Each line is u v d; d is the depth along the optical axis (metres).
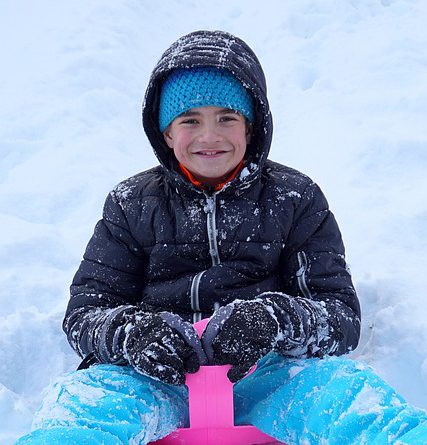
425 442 1.42
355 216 3.34
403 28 5.54
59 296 3.05
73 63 5.58
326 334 1.95
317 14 6.07
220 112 2.08
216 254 2.17
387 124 4.16
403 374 2.43
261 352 1.80
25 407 2.36
